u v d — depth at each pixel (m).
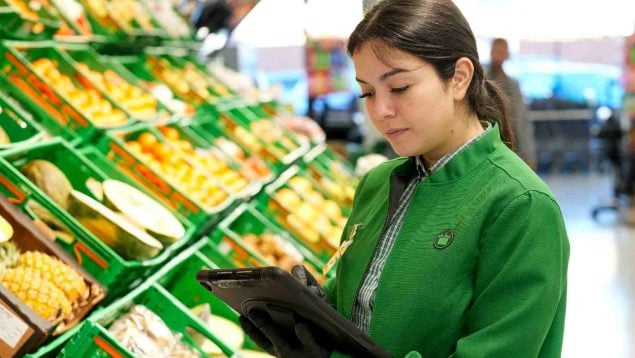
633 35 9.80
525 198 1.65
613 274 7.18
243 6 6.09
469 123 1.79
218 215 3.37
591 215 9.75
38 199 2.34
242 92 5.69
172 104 4.52
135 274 2.46
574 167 13.03
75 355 2.01
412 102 1.67
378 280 1.80
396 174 1.91
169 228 2.75
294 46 12.13
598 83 13.57
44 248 2.25
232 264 3.08
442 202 1.75
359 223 1.98
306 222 4.07
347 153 7.73
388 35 1.65
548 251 1.63
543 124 12.75
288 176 4.73
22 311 1.91
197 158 3.92
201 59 5.88
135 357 2.01
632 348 5.46
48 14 3.55
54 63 3.53
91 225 2.51
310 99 10.40
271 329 1.77
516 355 1.62
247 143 4.71
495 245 1.66
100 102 3.55
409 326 1.71
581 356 5.34
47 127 3.04
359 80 1.72
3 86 3.01
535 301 1.61
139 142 3.56
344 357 1.70
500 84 1.94
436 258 1.70
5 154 2.44
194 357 2.44
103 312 2.23
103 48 4.33
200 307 2.86
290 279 1.58
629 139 9.52
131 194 2.81
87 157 2.95
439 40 1.67
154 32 4.74
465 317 1.70
